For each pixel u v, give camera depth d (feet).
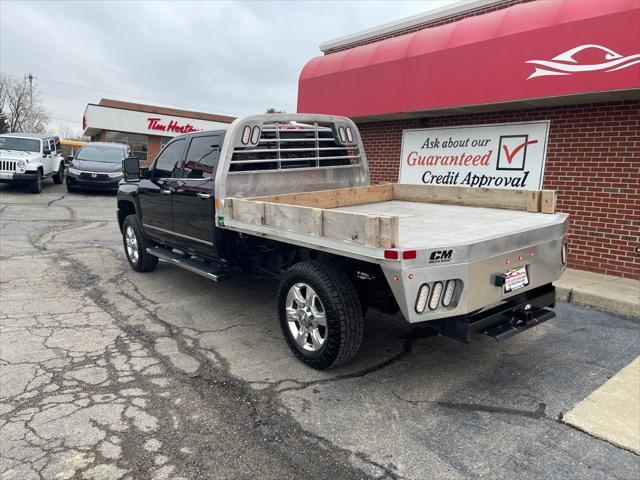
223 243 16.24
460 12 28.14
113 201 49.67
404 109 27.61
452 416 10.66
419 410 10.89
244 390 11.68
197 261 18.40
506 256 11.19
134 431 9.88
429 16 29.55
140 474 8.58
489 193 16.26
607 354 14.03
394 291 9.80
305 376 12.44
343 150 19.45
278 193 17.28
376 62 29.19
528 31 22.09
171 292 19.70
